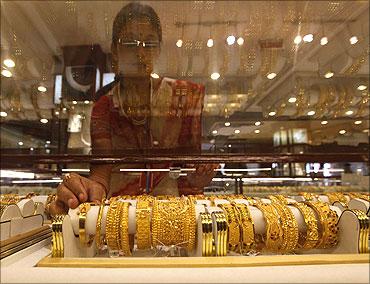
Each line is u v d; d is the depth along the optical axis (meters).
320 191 1.07
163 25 1.10
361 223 0.55
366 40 1.17
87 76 1.14
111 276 0.42
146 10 1.09
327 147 1.18
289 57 1.18
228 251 0.57
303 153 1.15
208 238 0.53
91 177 0.96
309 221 0.61
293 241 0.59
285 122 1.19
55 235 0.51
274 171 1.08
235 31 1.16
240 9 1.14
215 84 1.15
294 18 1.16
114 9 1.11
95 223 0.59
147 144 1.05
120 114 1.09
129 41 1.09
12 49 1.15
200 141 1.10
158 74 1.11
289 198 0.73
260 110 1.17
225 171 1.04
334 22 1.16
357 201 0.69
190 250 0.59
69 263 0.46
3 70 1.15
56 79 1.16
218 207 0.62
